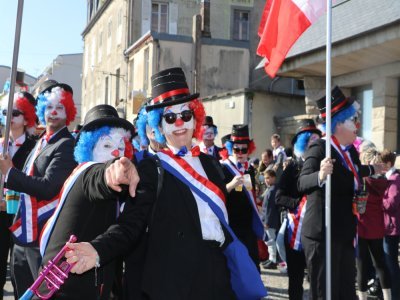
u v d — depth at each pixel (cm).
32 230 353
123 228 240
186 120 289
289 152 1025
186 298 254
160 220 262
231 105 1507
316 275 390
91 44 3062
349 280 393
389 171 549
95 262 221
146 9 2248
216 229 273
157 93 292
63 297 263
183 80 296
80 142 288
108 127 289
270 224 722
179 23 2278
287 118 1397
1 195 348
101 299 277
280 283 652
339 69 946
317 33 954
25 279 363
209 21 2022
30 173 359
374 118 895
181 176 272
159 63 1925
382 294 584
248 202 505
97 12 2806
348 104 413
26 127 488
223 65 1997
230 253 279
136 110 1864
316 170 396
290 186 450
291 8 448
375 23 784
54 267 216
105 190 232
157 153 282
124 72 2298
